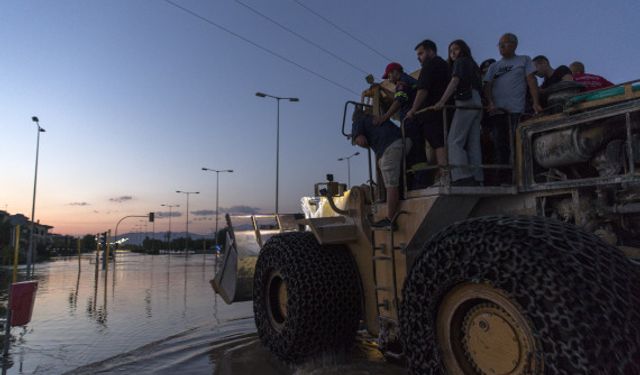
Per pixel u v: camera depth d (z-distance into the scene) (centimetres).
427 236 357
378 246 401
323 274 438
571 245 230
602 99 286
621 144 284
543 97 396
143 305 1087
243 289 610
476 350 258
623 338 201
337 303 434
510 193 332
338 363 436
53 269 2983
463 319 269
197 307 1038
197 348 590
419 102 376
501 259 240
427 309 285
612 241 285
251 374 443
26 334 752
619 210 277
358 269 447
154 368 497
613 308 206
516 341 236
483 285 250
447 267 268
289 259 454
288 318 443
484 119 399
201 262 3966
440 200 336
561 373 208
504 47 393
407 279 304
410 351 297
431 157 434
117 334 740
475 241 257
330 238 435
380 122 405
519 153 335
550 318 215
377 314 412
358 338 535
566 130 303
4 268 3169
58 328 803
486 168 349
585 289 212
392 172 382
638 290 218
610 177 281
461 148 353
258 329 514
